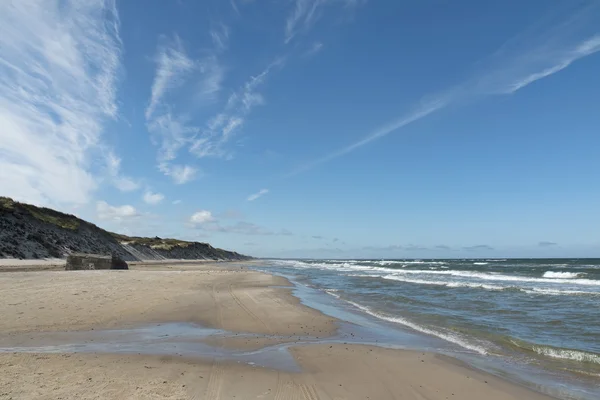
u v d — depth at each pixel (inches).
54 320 426.9
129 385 230.7
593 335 425.4
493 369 301.6
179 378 249.9
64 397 206.4
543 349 358.0
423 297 773.3
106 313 479.5
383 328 466.0
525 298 750.5
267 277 1272.1
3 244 1343.5
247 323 470.9
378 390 247.9
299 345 366.3
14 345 325.4
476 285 1048.8
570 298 749.9
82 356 294.2
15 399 200.7
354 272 1950.1
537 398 241.9
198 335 394.6
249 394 229.0
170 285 828.0
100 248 2063.2
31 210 1775.3
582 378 281.9
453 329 455.5
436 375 280.1
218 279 1080.8
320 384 254.5
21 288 641.6
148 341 358.6
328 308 627.5
